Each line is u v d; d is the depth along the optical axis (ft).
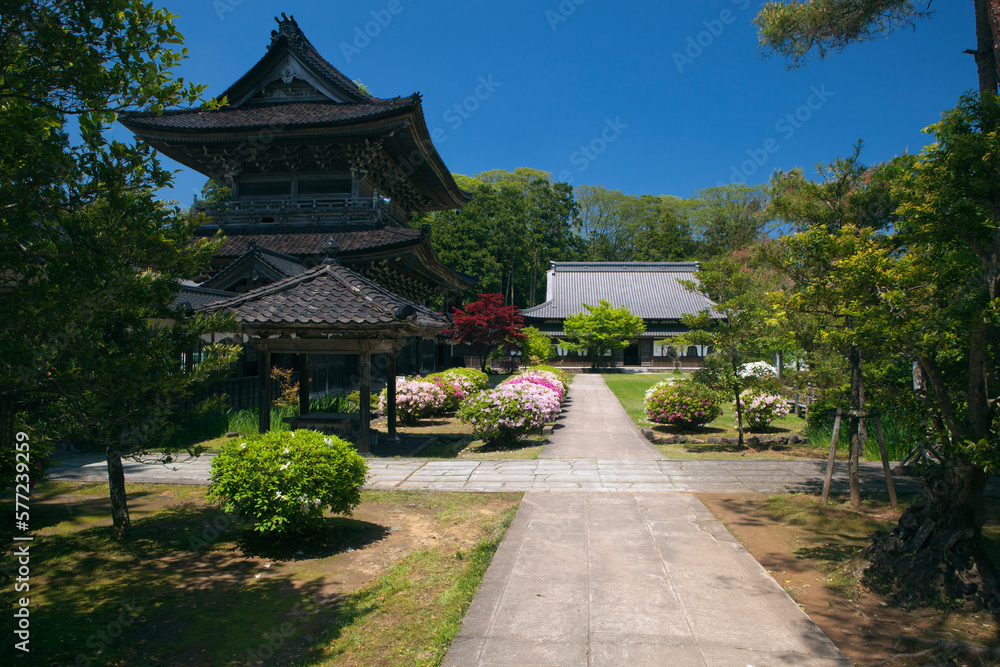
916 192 15.76
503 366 132.16
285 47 77.00
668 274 169.07
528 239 203.41
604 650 12.87
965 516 15.75
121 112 14.07
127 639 13.82
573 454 37.60
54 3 12.75
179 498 27.25
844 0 28.22
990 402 15.44
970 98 14.73
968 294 14.84
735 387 40.55
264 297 36.76
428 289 91.30
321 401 52.65
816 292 19.58
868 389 22.86
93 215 13.47
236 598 16.17
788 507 24.31
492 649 12.95
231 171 76.33
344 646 13.32
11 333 12.69
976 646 12.84
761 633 13.66
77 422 17.89
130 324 16.88
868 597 15.88
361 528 22.20
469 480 29.89
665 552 19.11
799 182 25.80
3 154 12.20
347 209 72.64
